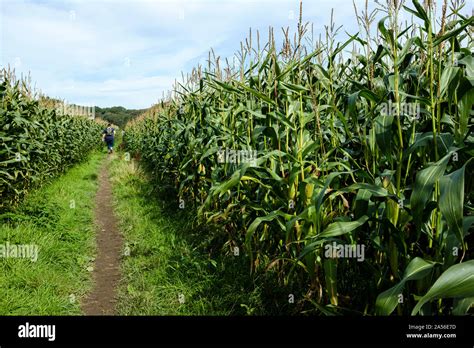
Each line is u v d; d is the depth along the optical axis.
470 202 2.49
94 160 17.31
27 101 7.42
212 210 5.43
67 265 4.54
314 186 2.83
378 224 2.58
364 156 2.84
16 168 6.07
